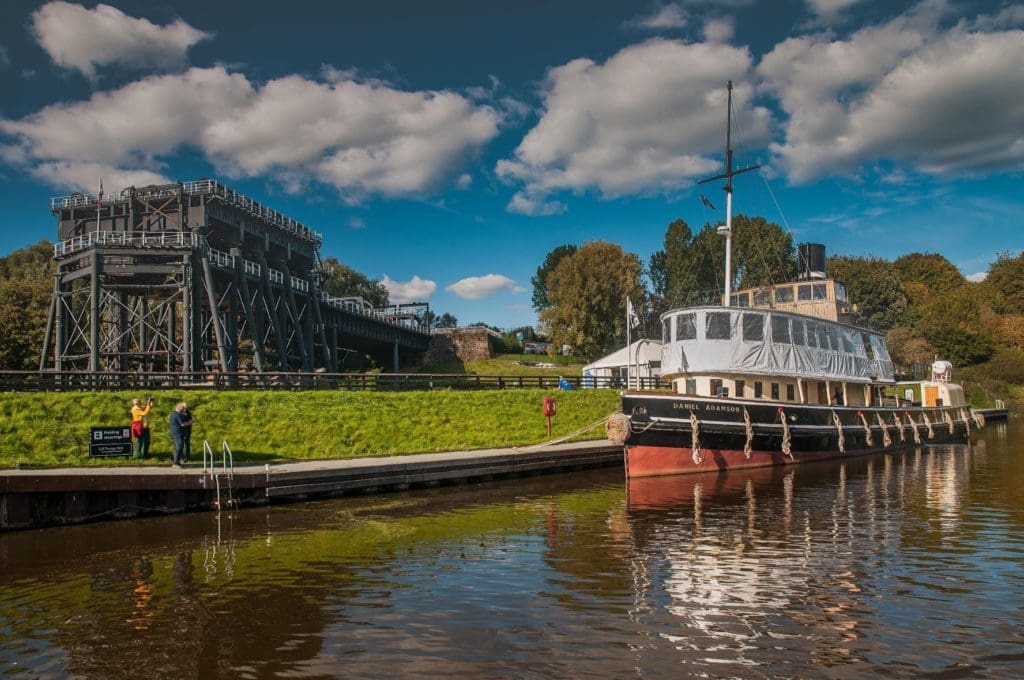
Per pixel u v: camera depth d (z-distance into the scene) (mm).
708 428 27453
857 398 37094
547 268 128750
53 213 56750
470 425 35531
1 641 10102
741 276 92562
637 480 26234
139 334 60000
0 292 63719
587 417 40500
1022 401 79125
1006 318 99375
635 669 8867
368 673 8844
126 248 49406
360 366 100375
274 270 64688
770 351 29750
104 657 9500
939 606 11070
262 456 27500
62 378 34281
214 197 54438
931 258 122188
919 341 87500
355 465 24250
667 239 99938
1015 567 13219
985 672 8719
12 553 15383
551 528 17547
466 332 97750
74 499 18641
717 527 17312
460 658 9258
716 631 10117
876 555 14234
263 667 9086
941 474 27016
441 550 15281
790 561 13859
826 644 9617
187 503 20359
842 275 96562
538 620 10648
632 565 13727
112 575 13500
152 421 28000
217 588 12531
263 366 55688
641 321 90438
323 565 14086
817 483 24781
